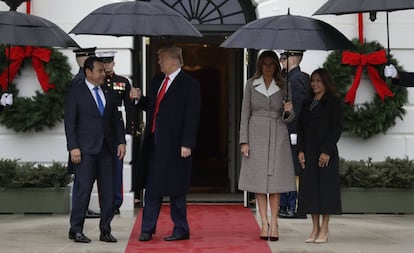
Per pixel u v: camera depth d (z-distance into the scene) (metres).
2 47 12.68
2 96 10.84
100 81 9.63
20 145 12.88
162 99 9.66
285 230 10.86
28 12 12.85
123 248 9.27
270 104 9.80
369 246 9.51
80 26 9.33
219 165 20.34
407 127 13.00
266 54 9.87
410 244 9.67
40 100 12.66
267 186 9.68
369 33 13.03
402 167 12.52
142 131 13.05
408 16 13.05
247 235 10.41
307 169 9.58
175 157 9.64
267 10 13.11
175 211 9.91
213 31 13.59
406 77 10.30
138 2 9.55
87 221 11.68
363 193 12.54
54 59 12.70
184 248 9.32
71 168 9.80
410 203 12.55
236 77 15.55
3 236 10.15
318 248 9.34
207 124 20.50
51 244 9.52
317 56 13.02
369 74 12.87
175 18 9.38
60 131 12.89
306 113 9.66
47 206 12.33
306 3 13.07
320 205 9.51
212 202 14.09
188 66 20.14
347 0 9.30
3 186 12.31
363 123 12.79
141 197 13.21
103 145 9.62
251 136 9.81
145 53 13.27
